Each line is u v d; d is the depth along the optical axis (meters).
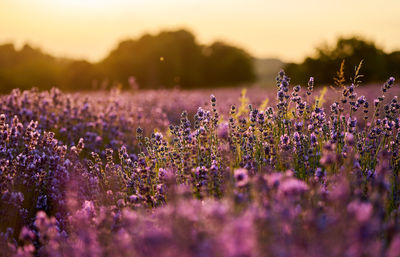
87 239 2.46
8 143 4.60
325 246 1.64
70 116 7.11
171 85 44.88
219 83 51.69
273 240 1.74
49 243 2.58
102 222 2.59
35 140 4.51
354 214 1.67
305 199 2.20
